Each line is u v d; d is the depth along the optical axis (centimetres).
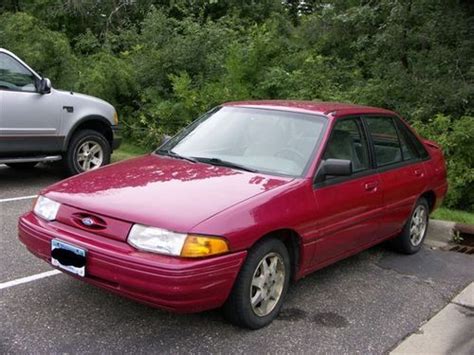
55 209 402
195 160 473
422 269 555
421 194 586
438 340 404
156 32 1345
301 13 1794
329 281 505
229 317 388
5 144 764
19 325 385
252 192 399
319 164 446
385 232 534
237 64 1174
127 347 364
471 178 886
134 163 474
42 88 789
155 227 354
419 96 1089
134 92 1250
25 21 1231
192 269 342
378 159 525
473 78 1063
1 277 463
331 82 1183
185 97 1123
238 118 512
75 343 365
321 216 432
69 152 850
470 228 697
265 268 396
